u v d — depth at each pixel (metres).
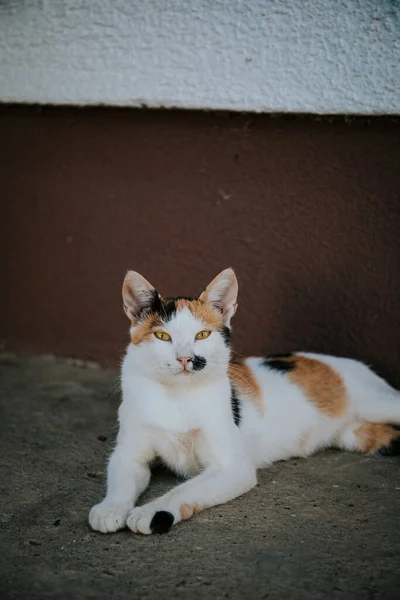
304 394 1.07
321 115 1.14
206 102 1.17
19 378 1.27
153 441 0.96
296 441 1.05
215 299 0.98
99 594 0.77
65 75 1.22
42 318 1.34
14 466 1.00
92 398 1.21
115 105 1.21
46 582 0.79
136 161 1.25
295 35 1.11
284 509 0.91
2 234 1.33
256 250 1.22
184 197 1.24
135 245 1.28
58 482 0.96
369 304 1.18
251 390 1.03
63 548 0.84
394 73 1.09
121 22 1.17
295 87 1.13
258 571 0.80
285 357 1.12
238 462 0.94
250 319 1.24
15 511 0.90
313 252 1.19
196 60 1.16
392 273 1.16
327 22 1.09
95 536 0.86
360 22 1.08
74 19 1.19
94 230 1.29
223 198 1.22
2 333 1.36
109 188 1.27
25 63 1.23
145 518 0.85
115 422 1.13
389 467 1.02
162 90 1.18
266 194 1.20
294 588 0.78
